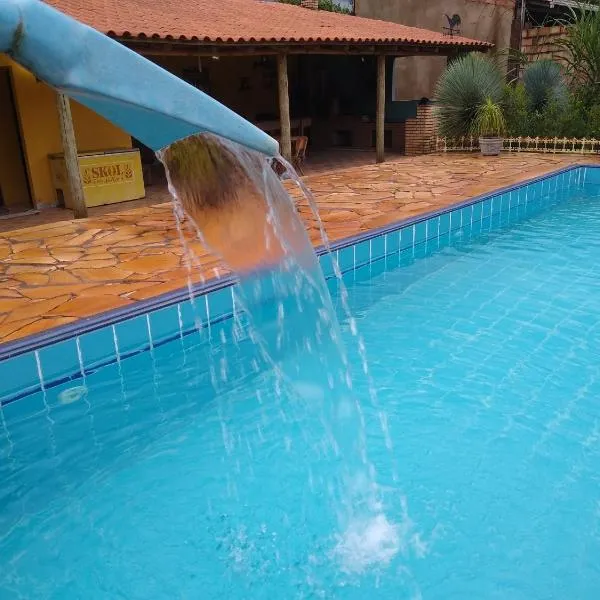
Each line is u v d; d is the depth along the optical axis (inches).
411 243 305.1
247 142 44.4
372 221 303.4
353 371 188.9
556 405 168.9
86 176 372.5
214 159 57.5
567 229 347.6
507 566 117.6
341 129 680.4
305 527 128.8
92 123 401.1
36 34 32.3
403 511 132.1
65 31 33.3
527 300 241.6
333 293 253.4
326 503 134.7
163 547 125.1
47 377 174.7
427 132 603.2
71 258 253.4
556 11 744.3
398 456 149.0
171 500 138.3
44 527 130.7
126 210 356.2
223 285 215.3
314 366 127.8
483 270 279.1
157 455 154.0
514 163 504.7
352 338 211.8
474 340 208.2
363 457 148.2
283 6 620.1
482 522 128.3
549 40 658.8
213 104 41.7
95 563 121.2
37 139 375.2
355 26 561.3
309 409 143.6
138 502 137.9
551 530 125.8
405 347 204.4
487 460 147.3
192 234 287.6
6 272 236.7
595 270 274.7
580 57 585.0
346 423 151.5
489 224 366.0
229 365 195.3
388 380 183.6
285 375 121.8
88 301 201.5
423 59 708.0
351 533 126.0
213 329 214.8
